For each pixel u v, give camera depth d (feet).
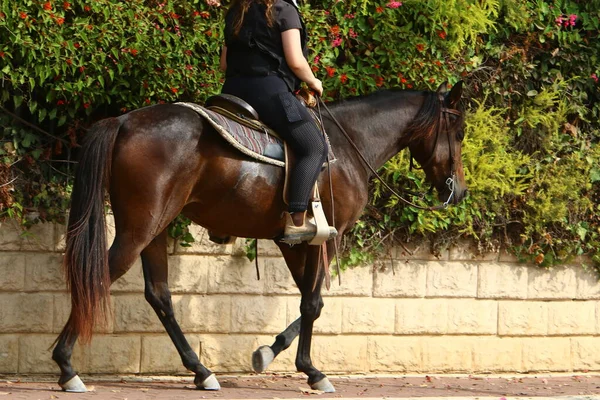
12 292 33.14
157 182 26.45
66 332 28.09
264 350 31.12
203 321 35.35
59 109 33.71
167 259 32.63
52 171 34.01
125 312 34.37
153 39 33.30
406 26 36.91
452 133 33.30
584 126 41.63
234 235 29.22
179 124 26.96
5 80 32.63
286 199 28.22
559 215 39.50
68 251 26.12
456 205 37.29
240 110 28.14
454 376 38.45
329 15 36.42
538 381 37.76
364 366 37.58
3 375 33.04
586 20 40.55
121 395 28.73
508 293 39.75
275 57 28.37
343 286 37.27
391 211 37.81
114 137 26.63
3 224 32.99
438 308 38.70
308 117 28.45
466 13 36.91
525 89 40.24
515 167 39.22
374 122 31.96
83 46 32.37
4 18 31.04
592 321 41.14
